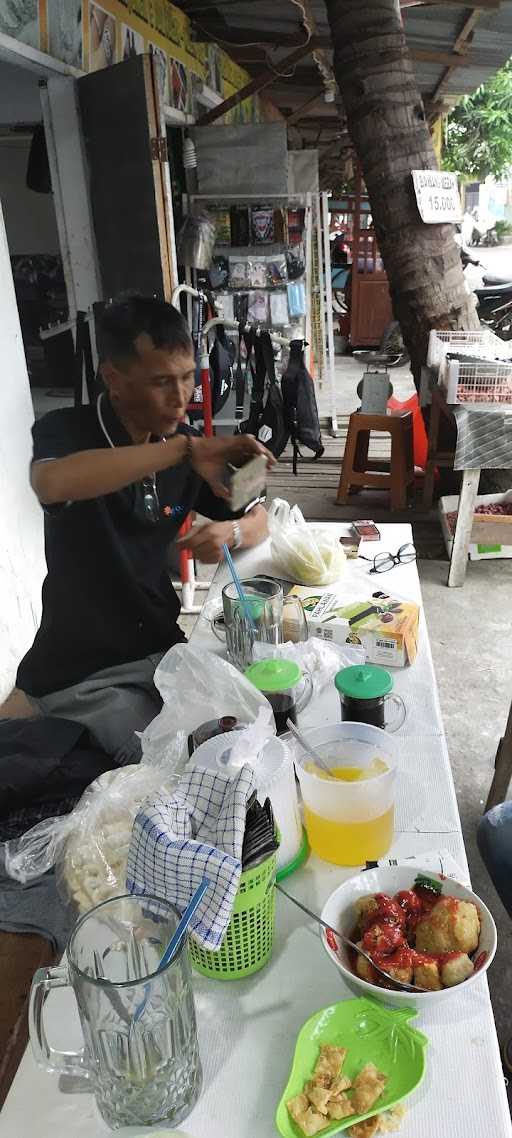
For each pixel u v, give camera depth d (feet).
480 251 72.79
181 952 2.35
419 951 2.98
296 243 18.22
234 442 4.47
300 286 17.84
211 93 19.74
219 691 3.95
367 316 32.81
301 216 18.07
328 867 3.56
